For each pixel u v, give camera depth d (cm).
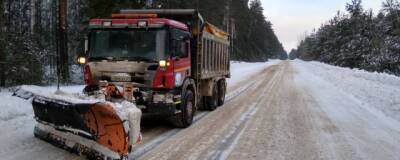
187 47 1194
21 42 1947
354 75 3662
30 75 1922
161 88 1066
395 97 1864
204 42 1370
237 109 1557
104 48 1082
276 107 1611
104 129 754
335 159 852
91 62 1079
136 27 1067
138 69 1049
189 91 1196
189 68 1220
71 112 779
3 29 1820
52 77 2144
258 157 855
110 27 1080
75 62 2820
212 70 1507
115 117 727
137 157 829
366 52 5872
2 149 844
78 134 803
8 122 1088
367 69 5153
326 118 1348
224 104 1712
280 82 2964
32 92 1096
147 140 986
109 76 1066
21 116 1177
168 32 1067
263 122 1262
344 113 1464
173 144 950
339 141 1011
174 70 1089
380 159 856
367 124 1247
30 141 912
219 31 1642
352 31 6594
